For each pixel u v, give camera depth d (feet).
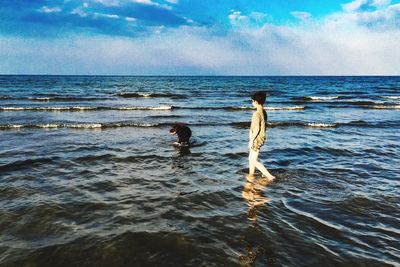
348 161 28.60
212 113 67.26
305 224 15.46
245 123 50.98
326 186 21.40
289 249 13.05
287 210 17.19
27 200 17.88
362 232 14.71
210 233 14.35
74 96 105.19
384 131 47.21
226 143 35.94
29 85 176.76
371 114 71.26
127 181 21.97
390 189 21.01
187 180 22.40
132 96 111.96
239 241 13.67
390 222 15.88
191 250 12.85
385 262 12.18
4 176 22.20
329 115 68.28
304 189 20.72
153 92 136.67
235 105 84.58
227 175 23.75
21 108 65.36
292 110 78.43
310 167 26.23
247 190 20.39
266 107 81.00
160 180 22.34
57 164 25.72
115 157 28.55
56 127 45.06
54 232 14.16
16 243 13.12
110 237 13.75
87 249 12.76
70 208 16.89
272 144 35.47
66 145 33.06
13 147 31.50
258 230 14.73
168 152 31.01
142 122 51.57
